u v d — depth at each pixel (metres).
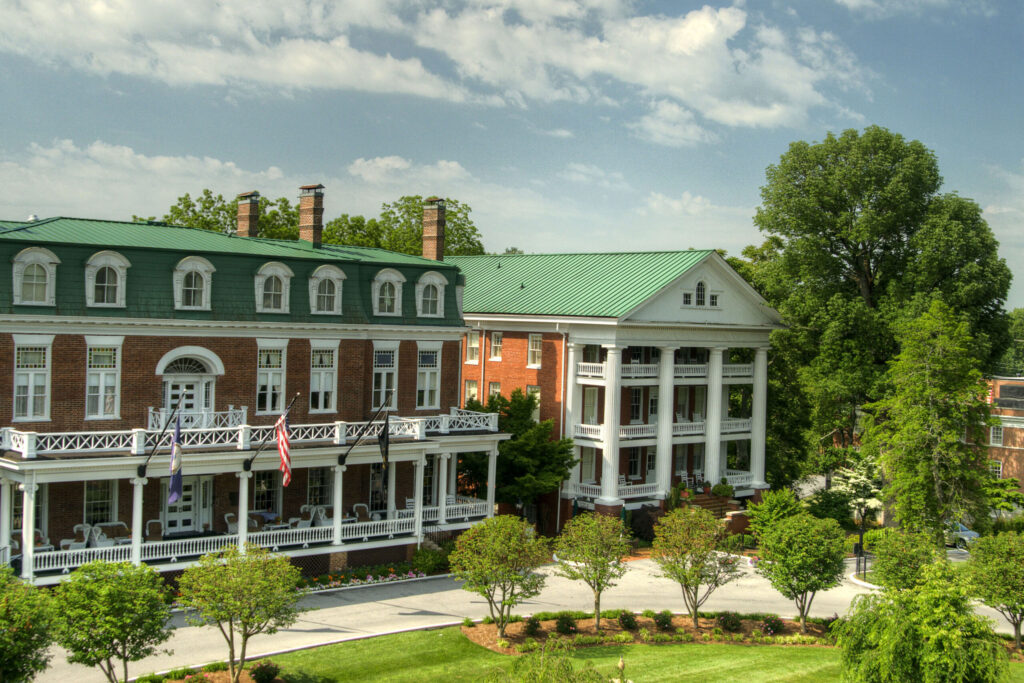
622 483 56.56
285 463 36.38
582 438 54.53
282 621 28.73
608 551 36.62
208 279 39.75
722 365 59.06
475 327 60.50
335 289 43.81
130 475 35.91
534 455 50.66
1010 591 35.91
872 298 60.59
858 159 57.41
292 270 42.38
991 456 69.75
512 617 37.06
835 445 69.81
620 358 53.38
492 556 34.31
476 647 33.56
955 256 54.31
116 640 25.67
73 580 25.80
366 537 42.88
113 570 26.08
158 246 39.12
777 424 64.69
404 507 47.94
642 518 53.16
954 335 47.81
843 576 48.06
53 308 35.91
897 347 57.22
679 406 60.72
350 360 44.50
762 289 67.12
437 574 43.44
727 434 59.59
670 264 56.53
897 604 27.66
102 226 42.16
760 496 60.25
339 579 41.03
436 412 48.16
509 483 51.25
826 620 39.22
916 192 57.31
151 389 38.50
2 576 24.77
